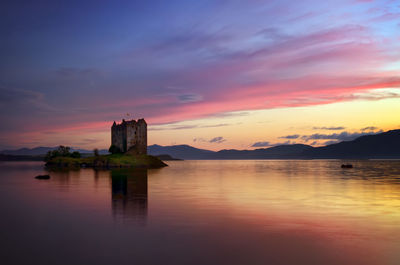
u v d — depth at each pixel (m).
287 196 34.09
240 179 61.34
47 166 147.75
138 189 42.31
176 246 15.87
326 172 86.31
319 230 18.89
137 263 13.53
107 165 139.62
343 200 30.78
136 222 21.14
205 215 23.45
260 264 13.45
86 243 16.44
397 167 124.00
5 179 63.19
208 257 14.28
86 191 39.91
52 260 13.99
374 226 19.83
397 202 29.38
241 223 20.80
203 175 76.19
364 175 70.88
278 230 18.97
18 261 13.90
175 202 29.98
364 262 13.70
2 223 21.16
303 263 13.56
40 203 29.83
